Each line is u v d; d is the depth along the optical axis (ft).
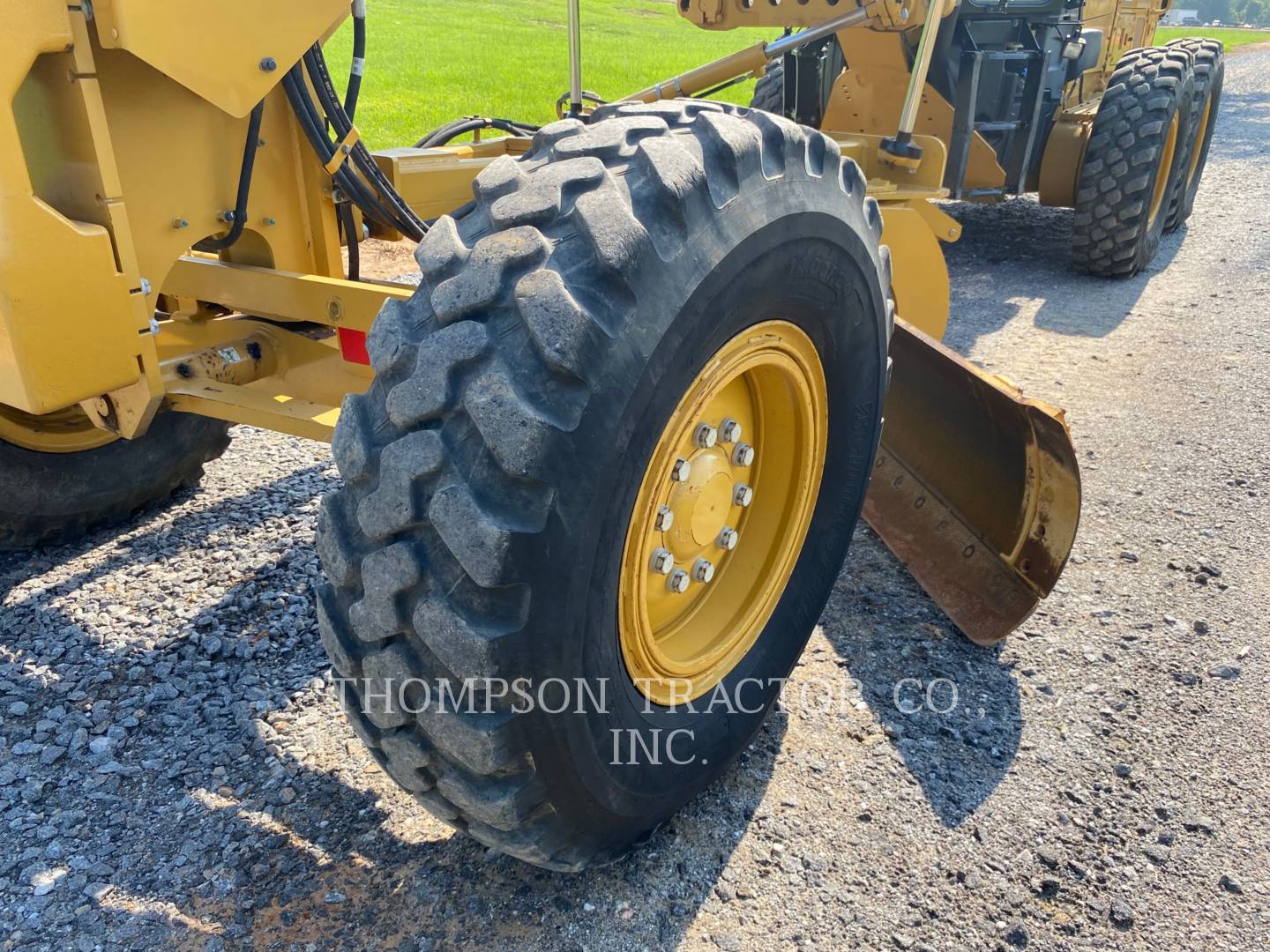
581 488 4.80
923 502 10.00
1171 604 9.73
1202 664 8.88
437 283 5.03
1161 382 15.08
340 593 5.32
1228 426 13.55
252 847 6.72
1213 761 7.77
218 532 10.48
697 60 59.82
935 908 6.45
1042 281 20.65
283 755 7.55
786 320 6.38
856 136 14.06
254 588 9.53
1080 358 16.10
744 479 7.44
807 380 6.95
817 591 7.97
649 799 6.15
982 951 6.17
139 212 6.51
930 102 18.81
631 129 5.50
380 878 6.52
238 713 7.96
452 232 5.13
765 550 7.45
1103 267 20.47
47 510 9.68
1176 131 20.51
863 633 9.30
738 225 5.47
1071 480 8.17
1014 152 20.62
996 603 9.11
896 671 8.77
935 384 9.13
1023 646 9.12
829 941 6.20
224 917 6.21
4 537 9.62
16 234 5.36
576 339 4.67
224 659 8.59
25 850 6.64
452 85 42.52
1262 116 48.11
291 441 12.75
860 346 7.36
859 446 7.88
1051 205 21.66
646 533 5.71
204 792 7.18
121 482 10.13
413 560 4.81
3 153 5.20
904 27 13.74
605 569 5.16
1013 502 8.86
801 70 20.15
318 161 7.93
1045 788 7.47
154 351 6.29
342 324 7.35
